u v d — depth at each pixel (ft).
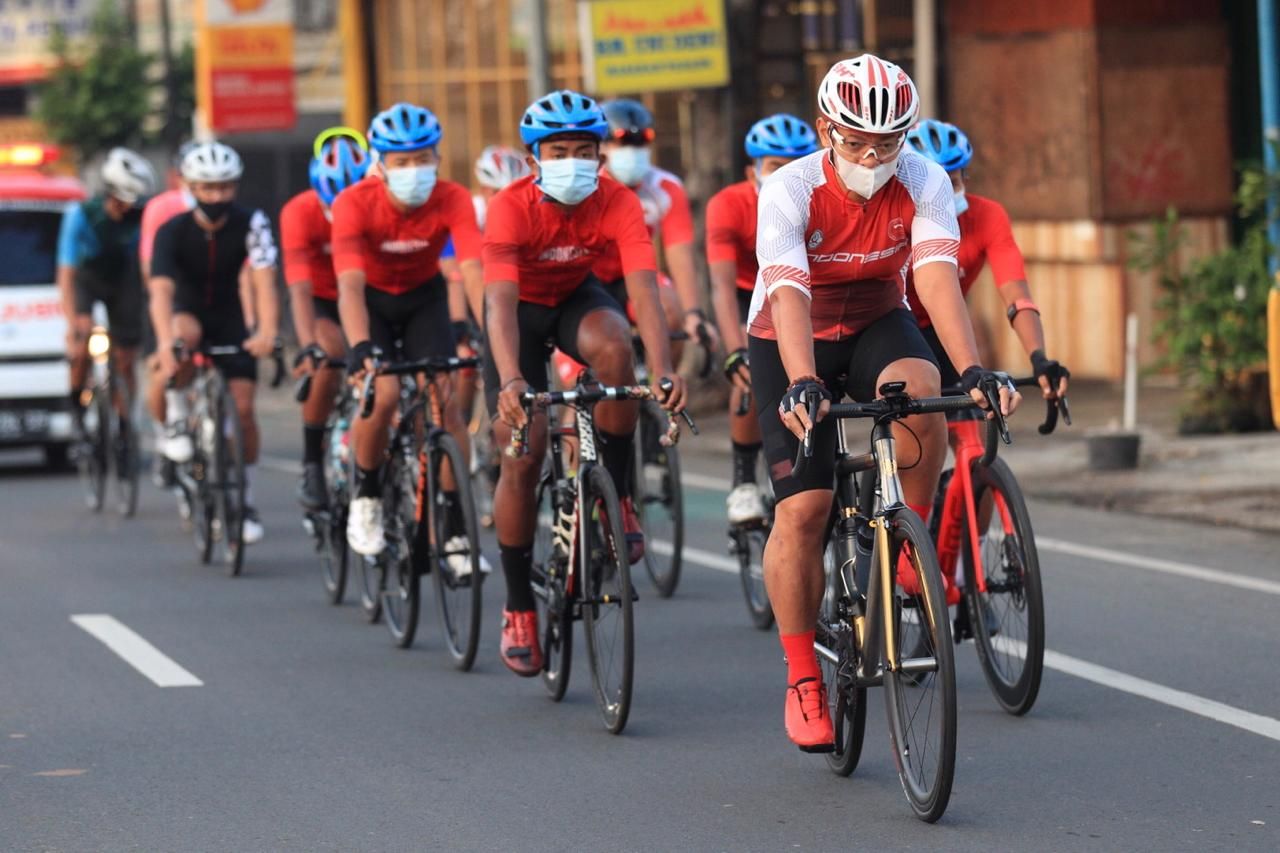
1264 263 148.77
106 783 63.62
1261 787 59.82
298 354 93.56
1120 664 78.13
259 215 111.65
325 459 99.55
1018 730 67.87
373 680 80.23
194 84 383.04
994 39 198.18
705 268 183.11
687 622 90.94
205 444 112.68
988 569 71.00
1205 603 90.89
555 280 75.25
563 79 250.78
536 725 71.26
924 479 63.82
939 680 55.72
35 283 165.48
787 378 60.54
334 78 348.18
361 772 64.69
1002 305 198.59
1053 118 192.13
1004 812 57.82
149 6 407.44
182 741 69.41
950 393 69.00
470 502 80.02
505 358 70.38
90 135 378.53
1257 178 149.48
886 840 55.31
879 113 55.93
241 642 88.84
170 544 122.21
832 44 206.80
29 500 147.95
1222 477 129.59
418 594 86.17
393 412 87.04
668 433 69.92
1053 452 145.28
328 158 94.68
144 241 119.85
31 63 445.78
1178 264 182.09
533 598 76.64
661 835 56.54
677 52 178.81
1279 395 124.88
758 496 88.28
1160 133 189.98
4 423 163.12
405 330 92.02
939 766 55.77
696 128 183.42
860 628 60.18
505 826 57.88
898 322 62.28
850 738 61.46
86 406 142.31
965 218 74.38
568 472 83.46
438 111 260.42
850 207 59.31
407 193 85.05
